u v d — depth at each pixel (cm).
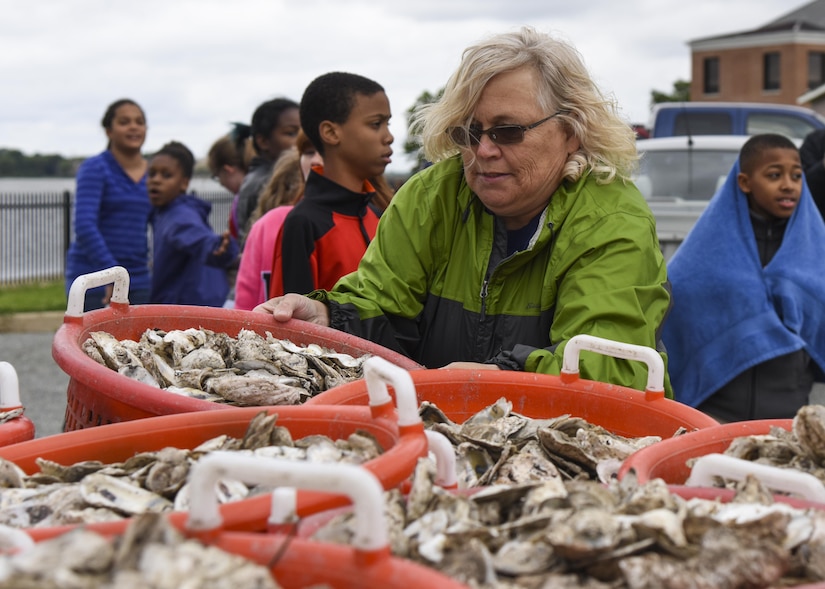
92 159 586
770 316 369
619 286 235
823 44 4775
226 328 275
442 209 268
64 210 1764
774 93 4831
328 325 279
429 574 108
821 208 581
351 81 350
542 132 242
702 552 123
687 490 148
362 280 279
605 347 218
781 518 133
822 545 130
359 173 351
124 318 263
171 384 238
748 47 4872
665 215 736
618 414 219
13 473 163
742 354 368
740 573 120
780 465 176
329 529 126
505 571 124
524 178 244
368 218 354
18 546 116
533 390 227
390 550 124
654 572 120
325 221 341
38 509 153
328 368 253
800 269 376
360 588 110
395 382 151
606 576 124
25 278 1719
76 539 109
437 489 142
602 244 239
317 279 340
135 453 176
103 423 204
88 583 103
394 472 138
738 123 1090
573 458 190
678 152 762
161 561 106
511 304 257
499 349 258
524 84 240
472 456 191
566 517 131
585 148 252
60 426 657
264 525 127
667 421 210
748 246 381
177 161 559
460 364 238
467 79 243
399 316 276
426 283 274
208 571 106
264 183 531
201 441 177
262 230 395
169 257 546
